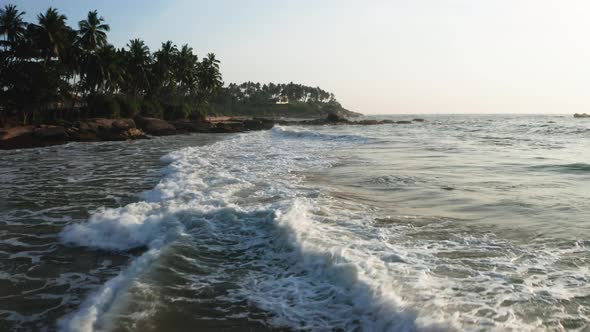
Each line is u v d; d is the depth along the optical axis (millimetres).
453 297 4109
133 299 4422
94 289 4906
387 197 9195
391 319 3799
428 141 25844
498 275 4699
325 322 3977
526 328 3547
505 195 9156
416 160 15844
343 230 6461
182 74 67312
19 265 5660
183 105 61094
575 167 12922
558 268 4922
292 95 171625
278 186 10539
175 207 7848
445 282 4473
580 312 3842
